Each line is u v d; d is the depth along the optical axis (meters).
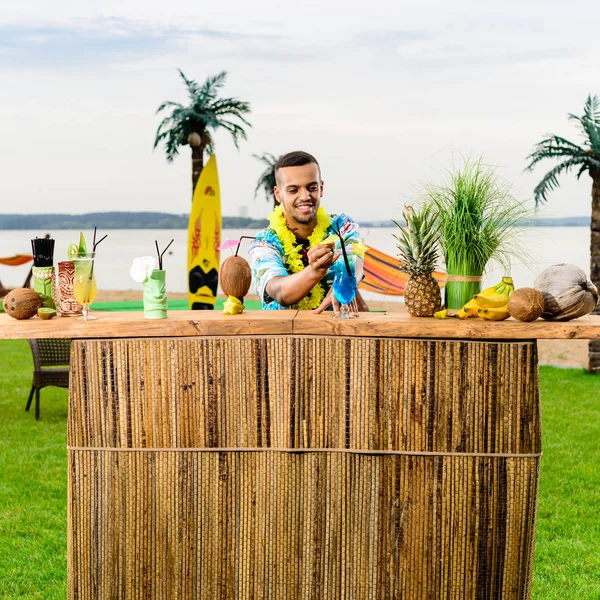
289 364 2.19
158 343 2.21
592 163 8.88
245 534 2.24
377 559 2.22
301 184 2.71
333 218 2.86
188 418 2.22
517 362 2.15
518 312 2.12
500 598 2.21
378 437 2.19
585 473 5.07
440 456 2.18
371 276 7.97
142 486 2.24
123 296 25.64
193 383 2.21
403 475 2.19
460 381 2.16
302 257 2.80
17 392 8.02
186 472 2.24
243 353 2.20
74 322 2.21
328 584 2.24
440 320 2.20
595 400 7.67
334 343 2.18
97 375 2.23
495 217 2.31
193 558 2.25
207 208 9.77
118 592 2.27
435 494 2.19
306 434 2.20
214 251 9.82
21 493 4.61
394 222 2.30
